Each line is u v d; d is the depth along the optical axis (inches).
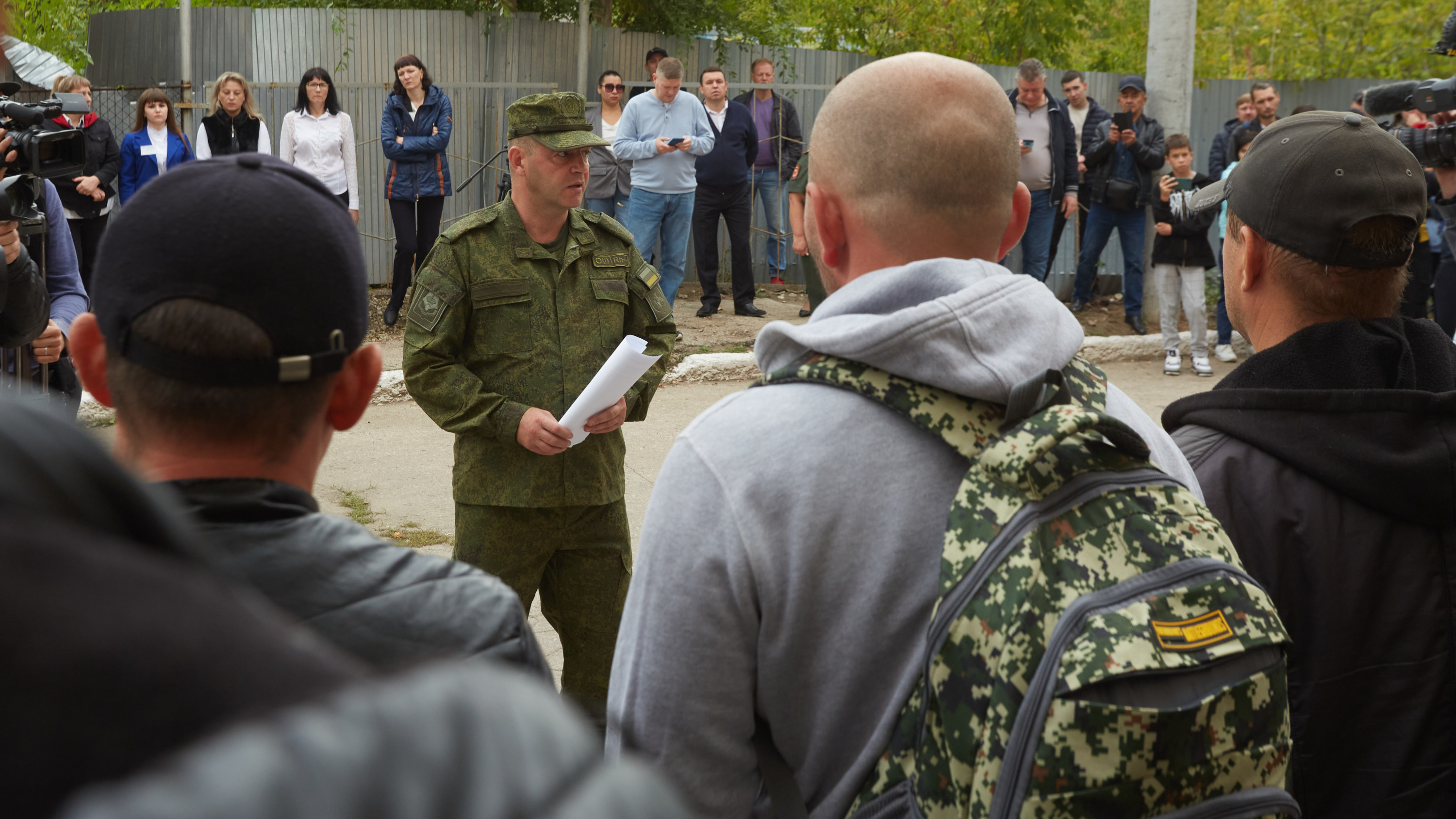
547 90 424.2
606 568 125.9
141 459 41.0
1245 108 396.8
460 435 121.3
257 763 9.2
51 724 9.9
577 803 10.8
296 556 39.3
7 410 13.2
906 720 47.4
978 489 46.6
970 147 53.2
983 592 44.9
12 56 328.2
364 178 405.1
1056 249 406.6
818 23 522.9
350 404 46.8
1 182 100.6
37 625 10.1
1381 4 578.9
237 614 11.6
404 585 40.5
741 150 376.5
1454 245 112.7
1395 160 65.7
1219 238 440.8
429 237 369.4
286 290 40.3
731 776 50.9
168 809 8.7
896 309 51.6
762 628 48.9
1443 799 62.3
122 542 13.2
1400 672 62.1
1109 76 485.1
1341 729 62.6
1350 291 66.9
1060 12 522.3
